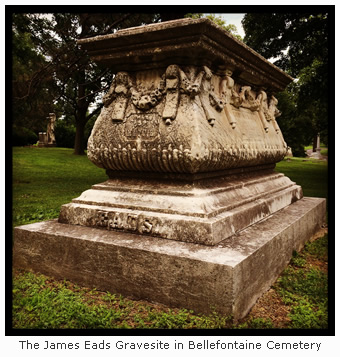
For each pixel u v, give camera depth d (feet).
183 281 8.79
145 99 11.34
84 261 10.41
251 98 15.40
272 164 18.53
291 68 37.60
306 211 15.33
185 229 9.87
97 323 8.46
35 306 9.22
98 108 52.29
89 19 27.37
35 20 29.50
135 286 9.52
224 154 11.75
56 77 27.30
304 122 78.02
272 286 10.76
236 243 9.91
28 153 59.57
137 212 10.80
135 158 11.43
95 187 12.46
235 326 8.18
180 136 10.60
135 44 11.06
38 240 11.30
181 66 11.09
